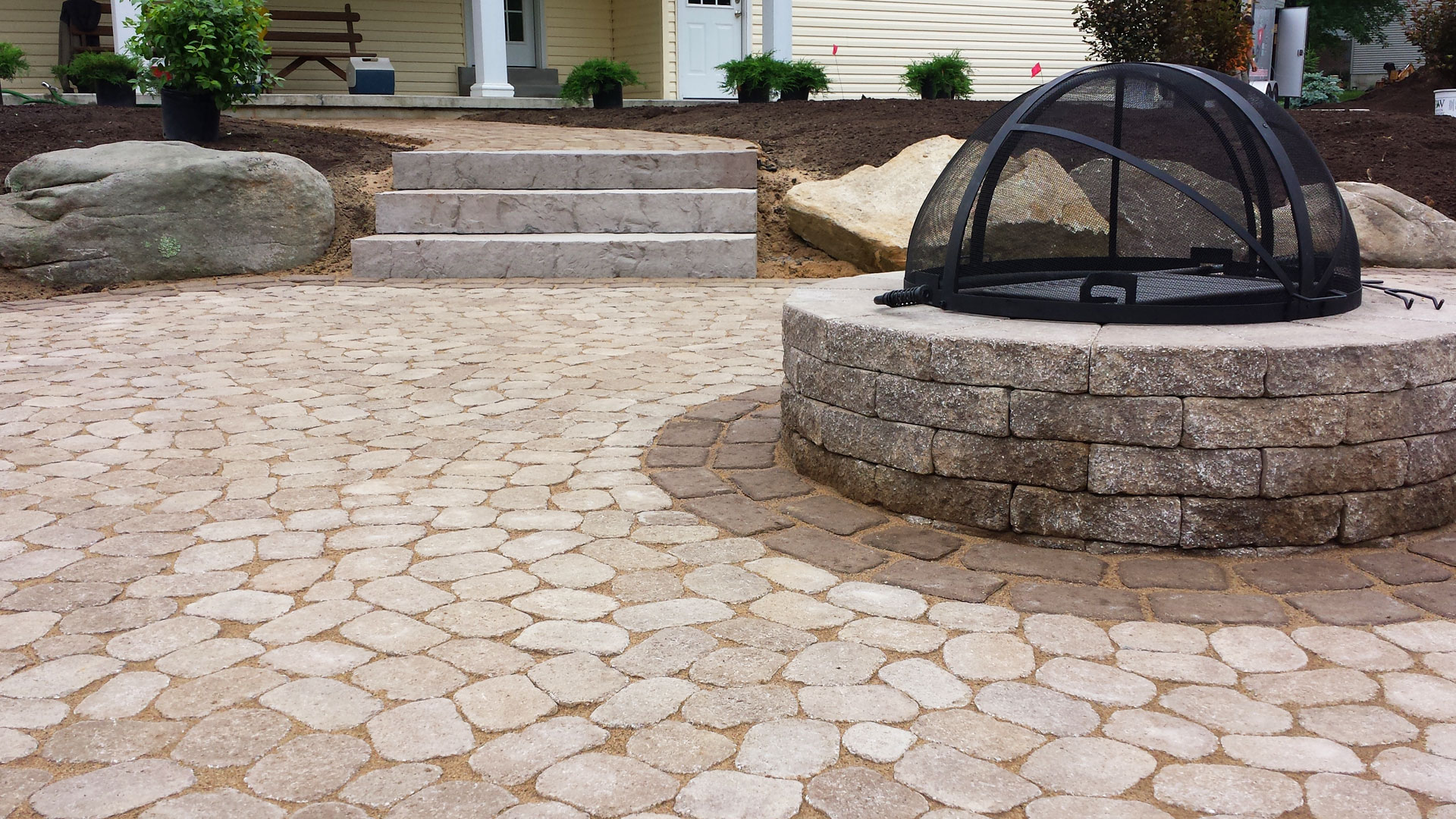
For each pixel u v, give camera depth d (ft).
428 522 11.21
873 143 34.30
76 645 8.41
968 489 10.85
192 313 23.00
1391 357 10.09
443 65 55.47
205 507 11.62
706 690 7.77
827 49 56.34
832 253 29.68
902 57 58.13
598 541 10.69
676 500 11.94
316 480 12.55
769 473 12.80
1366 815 6.33
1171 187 11.67
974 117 37.14
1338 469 10.16
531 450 13.76
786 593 9.48
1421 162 32.73
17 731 7.20
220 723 7.30
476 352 19.60
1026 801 6.48
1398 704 7.61
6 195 27.22
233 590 9.47
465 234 29.68
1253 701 7.66
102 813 6.33
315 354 19.26
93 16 46.88
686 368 18.43
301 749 7.00
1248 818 6.31
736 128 37.88
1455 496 10.89
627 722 7.34
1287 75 46.70
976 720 7.38
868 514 11.47
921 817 6.32
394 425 14.87
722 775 6.73
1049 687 7.85
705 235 29.50
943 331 10.87
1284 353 9.80
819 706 7.57
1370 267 27.76
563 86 49.65
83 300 24.53
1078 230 12.30
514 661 8.20
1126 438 10.10
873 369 11.41
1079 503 10.37
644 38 55.47
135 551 10.34
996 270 12.45
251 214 27.78
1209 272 11.71
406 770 6.79
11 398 16.05
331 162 32.76
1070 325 11.03
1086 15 42.39
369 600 9.28
